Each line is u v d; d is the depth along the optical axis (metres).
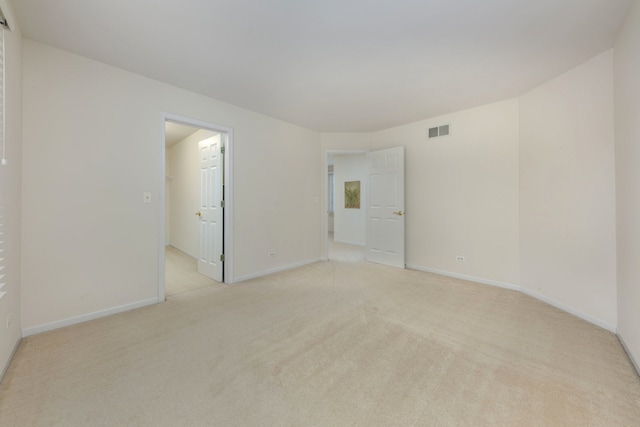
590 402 1.49
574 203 2.61
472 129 3.70
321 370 1.77
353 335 2.23
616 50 2.17
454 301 2.99
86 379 1.66
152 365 1.81
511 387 1.61
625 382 1.66
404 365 1.83
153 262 2.88
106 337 2.17
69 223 2.35
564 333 2.27
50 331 2.26
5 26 1.61
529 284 3.19
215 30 2.04
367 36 2.11
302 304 2.89
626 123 2.01
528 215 3.18
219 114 3.42
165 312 2.68
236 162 3.64
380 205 4.72
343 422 1.35
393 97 3.32
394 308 2.79
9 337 1.82
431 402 1.49
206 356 1.92
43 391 1.55
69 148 2.34
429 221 4.19
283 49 2.29
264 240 4.02
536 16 1.89
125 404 1.46
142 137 2.77
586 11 1.85
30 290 2.17
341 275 4.02
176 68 2.62
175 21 1.93
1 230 1.59
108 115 2.55
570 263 2.66
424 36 2.11
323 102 3.48
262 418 1.38
